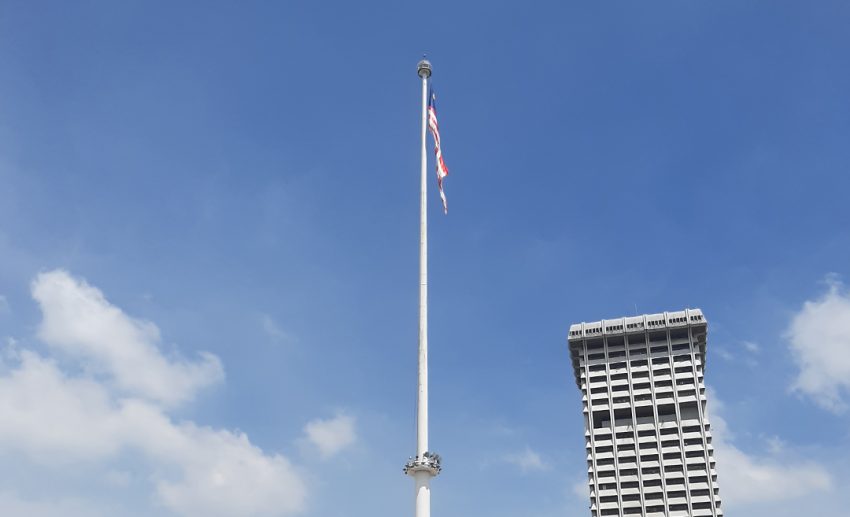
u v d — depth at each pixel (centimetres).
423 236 6188
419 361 5578
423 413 5347
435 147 6919
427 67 7125
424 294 5888
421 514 4988
